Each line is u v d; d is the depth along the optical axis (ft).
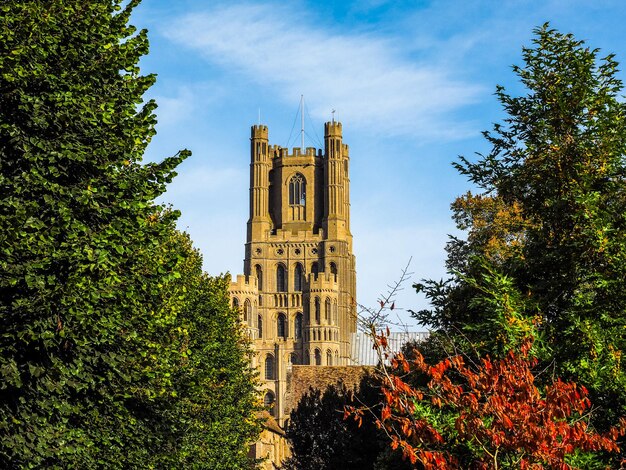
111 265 88.43
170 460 111.24
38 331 81.61
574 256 113.09
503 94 128.16
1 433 80.43
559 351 101.45
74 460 87.51
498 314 104.32
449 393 76.79
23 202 84.02
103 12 96.53
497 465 74.43
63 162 88.63
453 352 112.47
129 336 94.43
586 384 99.35
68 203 86.22
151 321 101.14
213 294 186.50
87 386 88.63
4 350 81.30
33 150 85.40
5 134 85.10
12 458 82.43
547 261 117.60
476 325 110.83
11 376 78.38
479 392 75.92
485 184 132.26
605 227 107.55
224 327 197.57
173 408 110.93
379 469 125.08
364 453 204.33
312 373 364.38
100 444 94.48
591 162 119.55
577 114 122.72
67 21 91.71
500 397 73.20
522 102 127.34
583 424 80.07
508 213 190.90
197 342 166.81
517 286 119.55
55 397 84.58
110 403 93.91
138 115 101.09
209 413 169.07
